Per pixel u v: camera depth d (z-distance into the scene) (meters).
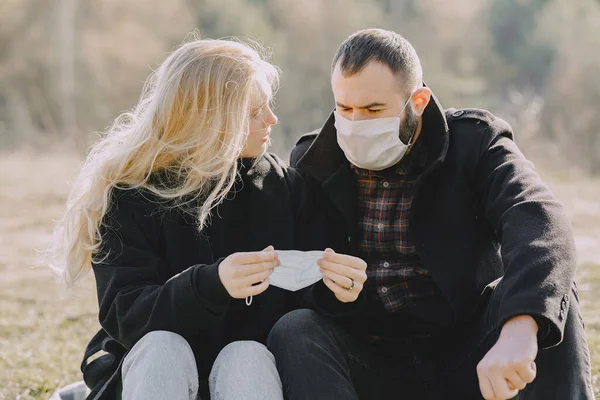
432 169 2.99
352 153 3.05
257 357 2.67
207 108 3.05
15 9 28.00
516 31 35.97
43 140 19.00
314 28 29.27
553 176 14.62
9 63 27.20
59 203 11.08
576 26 28.12
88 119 26.06
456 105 28.55
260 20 31.03
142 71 27.45
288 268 2.78
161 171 3.11
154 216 3.06
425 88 3.05
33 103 25.81
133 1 28.84
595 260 7.44
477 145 3.04
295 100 27.84
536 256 2.54
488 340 2.82
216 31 30.84
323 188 3.15
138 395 2.52
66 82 26.73
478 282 3.03
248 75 3.09
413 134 3.04
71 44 27.56
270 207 3.20
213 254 3.13
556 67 26.09
